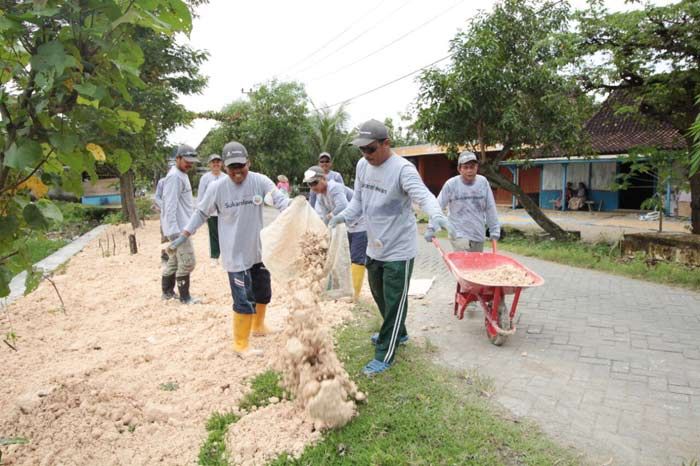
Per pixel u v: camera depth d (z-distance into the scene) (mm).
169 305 6398
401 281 4164
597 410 3604
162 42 13555
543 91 11719
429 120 12445
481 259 5672
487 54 11836
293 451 3119
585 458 3020
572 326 5492
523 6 12102
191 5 14555
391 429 3344
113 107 2842
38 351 4859
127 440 3322
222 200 4629
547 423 3430
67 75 2293
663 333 5207
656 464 2961
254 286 5055
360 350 4793
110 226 16312
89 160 2637
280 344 4988
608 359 4539
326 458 3045
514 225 18219
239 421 3484
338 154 29625
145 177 20406
